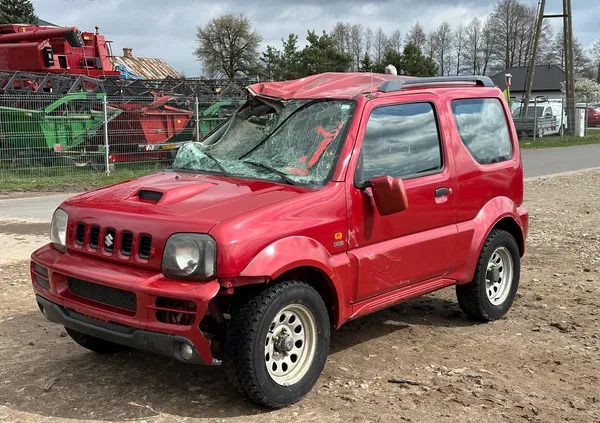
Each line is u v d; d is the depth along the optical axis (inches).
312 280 177.8
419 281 203.2
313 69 2373.3
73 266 167.5
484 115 231.3
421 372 188.7
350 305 181.6
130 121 737.0
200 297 146.9
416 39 3287.4
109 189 188.7
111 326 160.4
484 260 224.2
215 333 164.7
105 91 790.5
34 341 210.2
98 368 189.0
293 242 161.5
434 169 206.7
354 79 211.6
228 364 155.9
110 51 940.6
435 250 204.7
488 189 225.3
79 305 165.6
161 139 756.6
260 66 2849.4
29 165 703.1
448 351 206.2
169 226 155.5
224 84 981.8
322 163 180.7
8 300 252.4
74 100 719.7
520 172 241.6
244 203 163.9
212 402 167.0
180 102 786.2
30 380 179.8
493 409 165.8
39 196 573.9
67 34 858.1
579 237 384.8
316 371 169.8
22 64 841.5
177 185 177.3
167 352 152.9
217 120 799.7
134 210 165.5
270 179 181.5
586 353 206.2
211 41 2854.3
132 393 172.1
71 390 173.6
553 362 198.5
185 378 182.4
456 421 158.9
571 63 1493.6
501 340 217.0
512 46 3321.9
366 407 165.0
